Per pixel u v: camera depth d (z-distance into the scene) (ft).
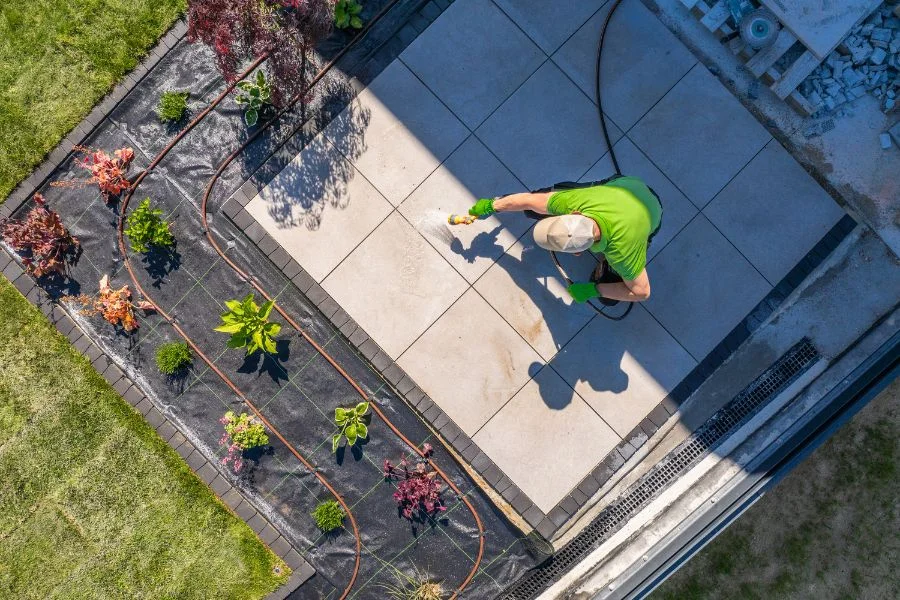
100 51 20.36
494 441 19.98
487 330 19.90
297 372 20.31
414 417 20.31
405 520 20.43
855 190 19.70
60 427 20.75
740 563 21.67
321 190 19.92
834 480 21.54
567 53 19.74
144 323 20.44
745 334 19.77
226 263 20.27
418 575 20.51
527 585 20.48
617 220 14.98
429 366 19.95
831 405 18.76
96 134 20.43
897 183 19.53
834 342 19.69
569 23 19.75
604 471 19.89
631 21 19.76
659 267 19.83
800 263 19.71
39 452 20.79
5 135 20.48
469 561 20.44
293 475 20.51
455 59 19.83
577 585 20.04
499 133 19.83
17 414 20.75
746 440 19.79
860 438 21.43
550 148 19.80
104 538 20.93
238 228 20.10
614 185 15.70
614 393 19.88
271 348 19.29
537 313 19.89
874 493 21.33
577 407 19.89
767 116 19.79
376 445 20.34
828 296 19.75
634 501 20.17
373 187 19.89
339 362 20.27
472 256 19.85
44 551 20.93
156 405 20.57
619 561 19.84
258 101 19.61
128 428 20.68
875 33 19.08
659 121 19.74
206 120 20.22
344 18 19.29
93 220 20.38
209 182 20.16
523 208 17.30
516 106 19.81
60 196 20.43
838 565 21.44
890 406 21.25
